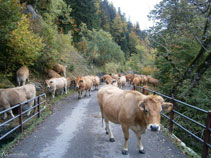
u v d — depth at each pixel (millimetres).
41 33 13305
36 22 14156
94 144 4879
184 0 9211
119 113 4098
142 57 33312
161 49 11602
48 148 4633
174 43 10445
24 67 10648
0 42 8844
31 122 6852
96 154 4301
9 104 7117
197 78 7992
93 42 29734
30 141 5062
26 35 9812
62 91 13375
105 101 4855
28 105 7961
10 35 8516
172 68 10719
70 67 20406
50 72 14258
